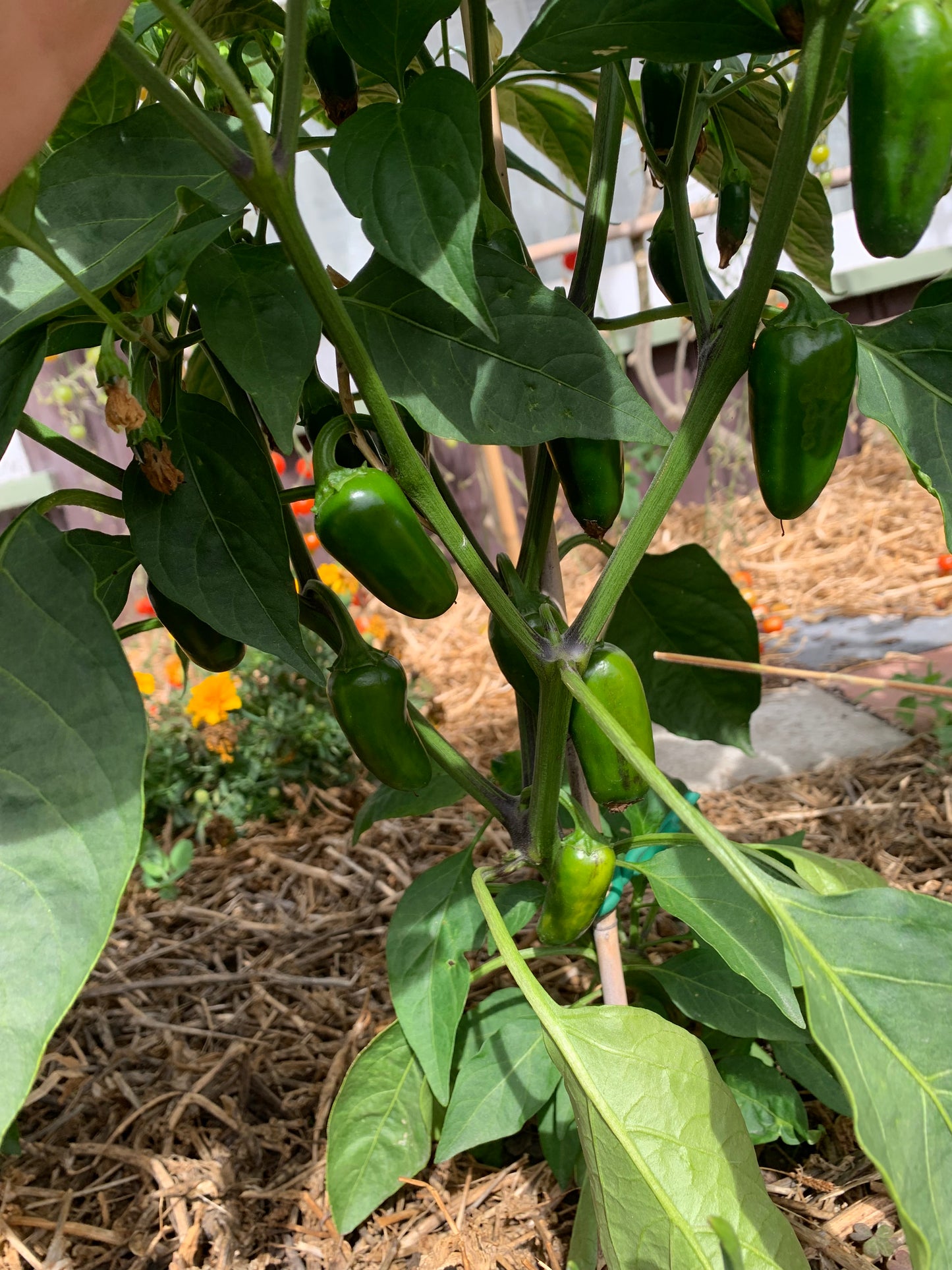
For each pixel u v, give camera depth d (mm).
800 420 308
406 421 385
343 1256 502
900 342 358
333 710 387
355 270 1847
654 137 397
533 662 352
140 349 334
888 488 1987
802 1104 490
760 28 264
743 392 1876
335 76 364
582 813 395
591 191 397
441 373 323
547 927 399
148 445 312
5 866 231
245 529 323
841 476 2098
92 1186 577
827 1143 522
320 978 753
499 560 395
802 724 1098
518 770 547
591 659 359
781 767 1003
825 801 913
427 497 322
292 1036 688
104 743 242
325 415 378
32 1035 218
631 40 280
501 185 453
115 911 227
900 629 1392
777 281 320
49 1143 623
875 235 264
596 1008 360
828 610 1540
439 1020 471
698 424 326
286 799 1117
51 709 247
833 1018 272
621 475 374
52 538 272
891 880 756
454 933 489
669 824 539
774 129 454
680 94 381
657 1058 352
